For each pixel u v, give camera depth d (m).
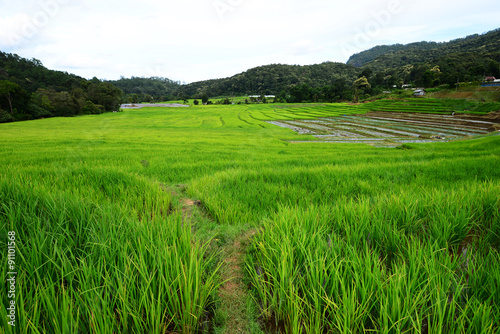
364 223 3.69
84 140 24.22
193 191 6.66
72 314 1.92
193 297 2.32
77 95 88.06
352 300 2.06
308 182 7.65
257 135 36.97
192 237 3.45
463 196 4.56
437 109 66.25
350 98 131.50
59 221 3.26
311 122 63.69
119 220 3.54
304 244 3.04
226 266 3.25
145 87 186.62
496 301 2.21
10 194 3.73
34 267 2.39
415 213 4.18
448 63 125.06
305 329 2.12
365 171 9.23
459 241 3.56
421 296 2.16
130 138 27.84
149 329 2.03
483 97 65.00
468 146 22.23
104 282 2.28
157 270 2.47
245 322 2.38
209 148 21.19
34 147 19.03
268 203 5.84
